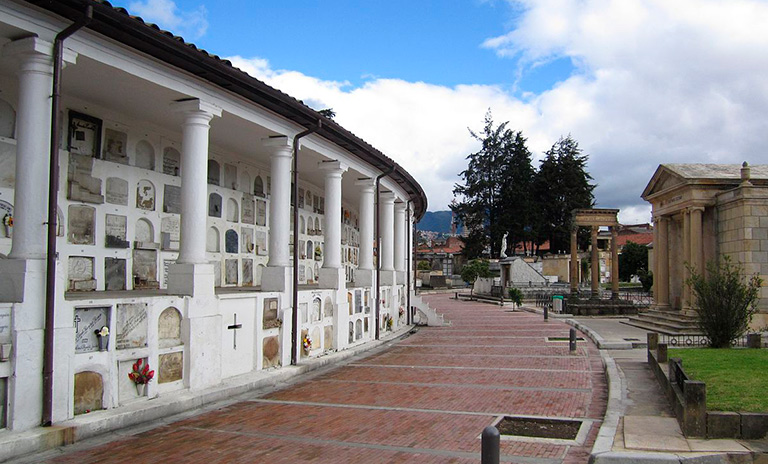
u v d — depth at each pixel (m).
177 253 14.09
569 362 15.65
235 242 16.75
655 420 8.88
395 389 11.98
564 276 55.84
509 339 21.56
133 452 7.54
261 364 12.73
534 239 66.19
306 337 14.85
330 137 15.70
